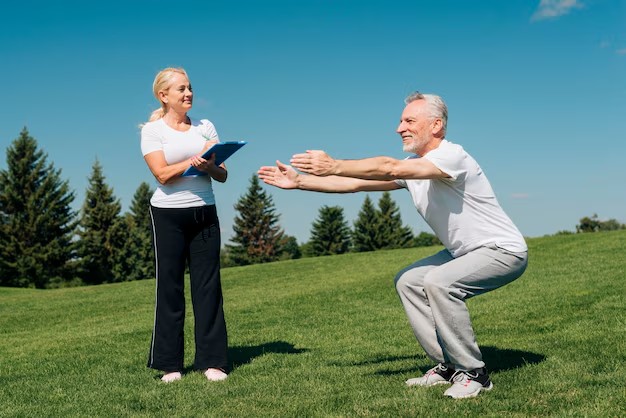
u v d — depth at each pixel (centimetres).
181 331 525
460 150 395
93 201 5319
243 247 6875
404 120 410
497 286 412
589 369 448
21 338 988
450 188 401
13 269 4450
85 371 593
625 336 571
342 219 7200
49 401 464
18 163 4572
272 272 2075
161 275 518
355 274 1792
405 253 2361
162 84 510
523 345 573
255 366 554
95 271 5125
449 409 357
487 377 402
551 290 999
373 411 366
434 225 420
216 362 519
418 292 427
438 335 408
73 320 1229
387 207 6919
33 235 4516
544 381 414
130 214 6575
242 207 6888
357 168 371
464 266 397
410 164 380
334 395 412
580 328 645
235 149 491
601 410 345
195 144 515
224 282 1875
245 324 923
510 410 355
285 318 971
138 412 408
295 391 436
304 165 368
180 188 512
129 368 590
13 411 432
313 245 7162
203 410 397
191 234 523
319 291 1366
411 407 366
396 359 561
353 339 718
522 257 404
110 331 962
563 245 1909
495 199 411
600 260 1451
